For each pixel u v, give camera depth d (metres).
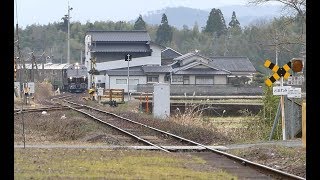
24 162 36.84
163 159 40.16
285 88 54.38
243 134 68.75
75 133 59.94
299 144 48.56
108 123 71.06
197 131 61.84
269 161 41.06
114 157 40.78
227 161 40.72
